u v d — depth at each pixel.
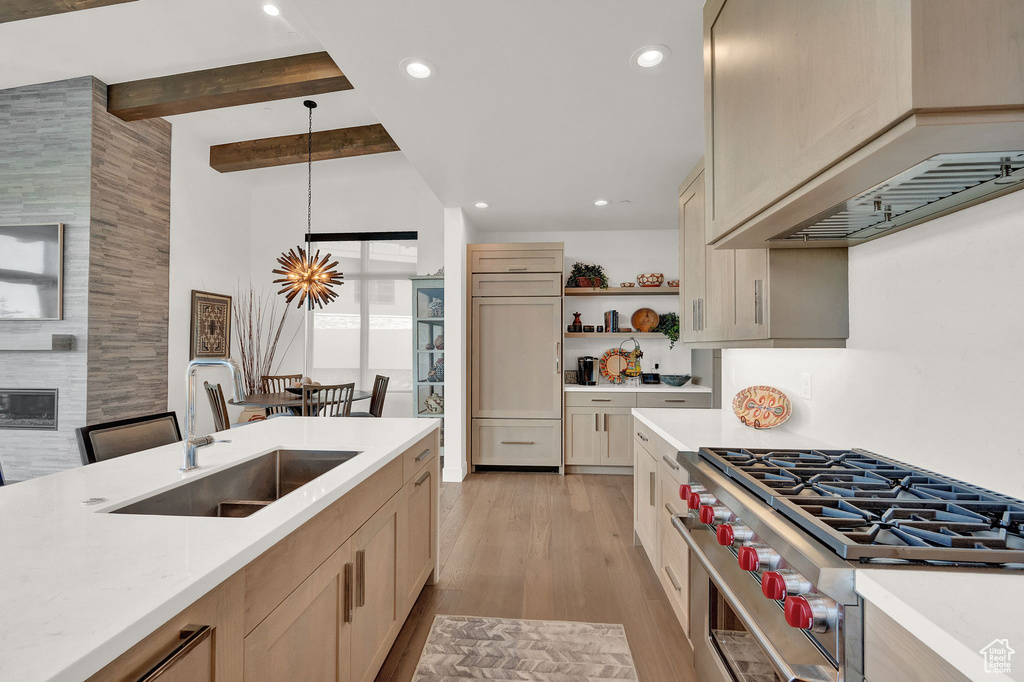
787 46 1.22
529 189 3.88
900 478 1.41
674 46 2.02
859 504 1.14
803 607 0.91
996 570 0.84
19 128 4.02
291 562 1.14
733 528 1.29
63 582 0.79
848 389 1.86
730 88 1.58
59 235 3.91
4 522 1.05
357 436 2.08
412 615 2.28
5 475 3.97
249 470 1.72
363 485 1.59
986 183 1.12
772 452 1.72
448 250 4.50
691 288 2.80
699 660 1.70
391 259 6.18
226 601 0.89
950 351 1.39
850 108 0.97
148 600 0.73
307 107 4.58
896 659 0.76
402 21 1.85
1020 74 0.79
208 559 0.87
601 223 5.02
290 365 6.22
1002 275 1.23
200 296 5.17
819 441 2.03
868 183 1.12
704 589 1.64
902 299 1.59
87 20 3.29
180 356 4.92
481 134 2.85
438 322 5.16
